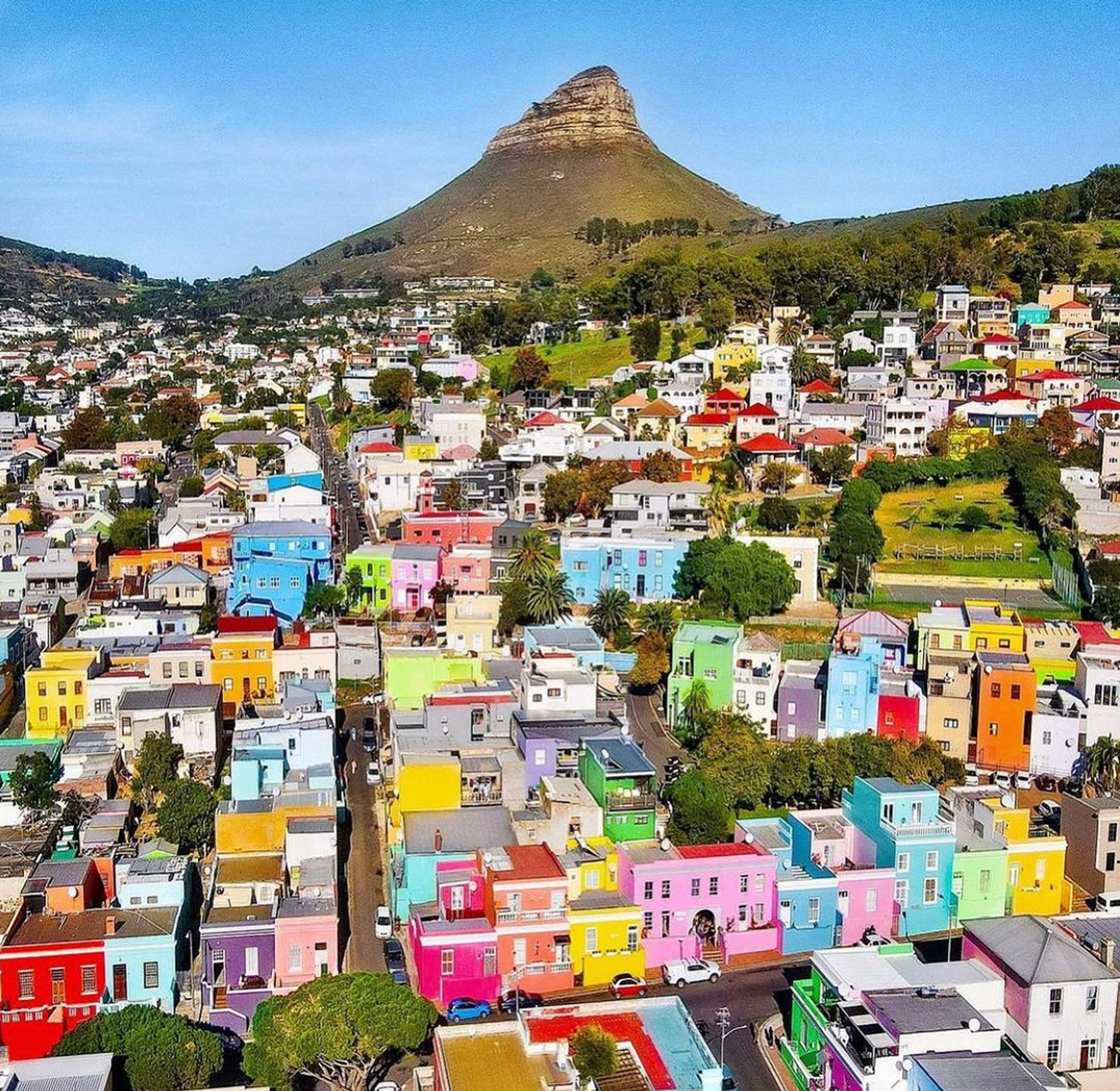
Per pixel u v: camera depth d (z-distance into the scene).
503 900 88.94
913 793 99.88
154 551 189.12
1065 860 106.25
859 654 133.75
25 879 92.81
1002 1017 76.69
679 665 137.88
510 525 186.12
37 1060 69.94
